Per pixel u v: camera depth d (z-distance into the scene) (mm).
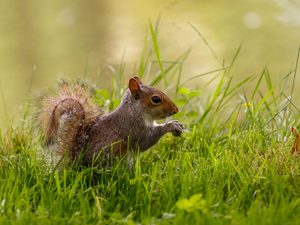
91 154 7832
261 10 29781
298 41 23438
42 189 6586
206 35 25578
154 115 8141
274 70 19719
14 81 22125
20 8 35594
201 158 7793
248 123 9125
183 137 9172
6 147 9453
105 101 9719
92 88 8523
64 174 6840
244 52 22406
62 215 6203
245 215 5762
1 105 19906
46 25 31438
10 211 6156
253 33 25297
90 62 23188
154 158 8617
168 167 7312
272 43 23547
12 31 30656
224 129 9695
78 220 5707
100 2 36000
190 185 6746
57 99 8125
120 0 36188
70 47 26125
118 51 23953
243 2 31844
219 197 6004
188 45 24141
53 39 28344
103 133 7926
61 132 7840
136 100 8070
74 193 6703
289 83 17828
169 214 5566
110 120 8062
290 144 7875
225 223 5277
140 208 6285
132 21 29859
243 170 6973
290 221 5125
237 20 27812
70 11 34094
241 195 6234
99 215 5898
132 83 8000
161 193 6598
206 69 20703
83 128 7965
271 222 5125
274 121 9289
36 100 8438
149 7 32844
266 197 6238
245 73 19781
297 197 5992
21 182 7246
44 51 25938
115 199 6660
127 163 7730
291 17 27547
